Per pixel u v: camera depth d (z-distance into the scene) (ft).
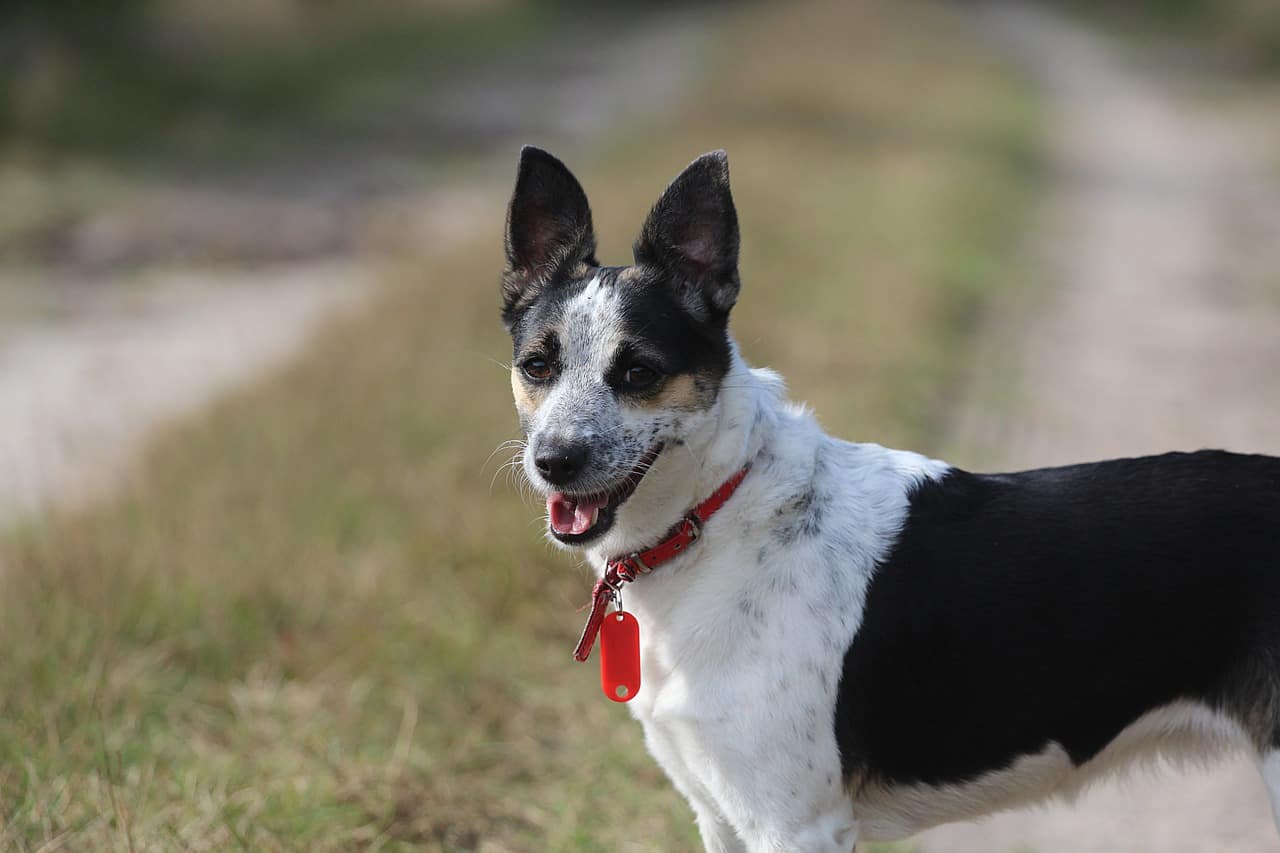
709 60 92.48
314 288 42.19
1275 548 11.93
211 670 18.10
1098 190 55.88
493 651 18.78
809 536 12.30
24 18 74.54
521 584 20.08
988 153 58.85
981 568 12.13
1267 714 11.73
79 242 47.11
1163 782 16.70
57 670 16.94
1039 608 12.02
